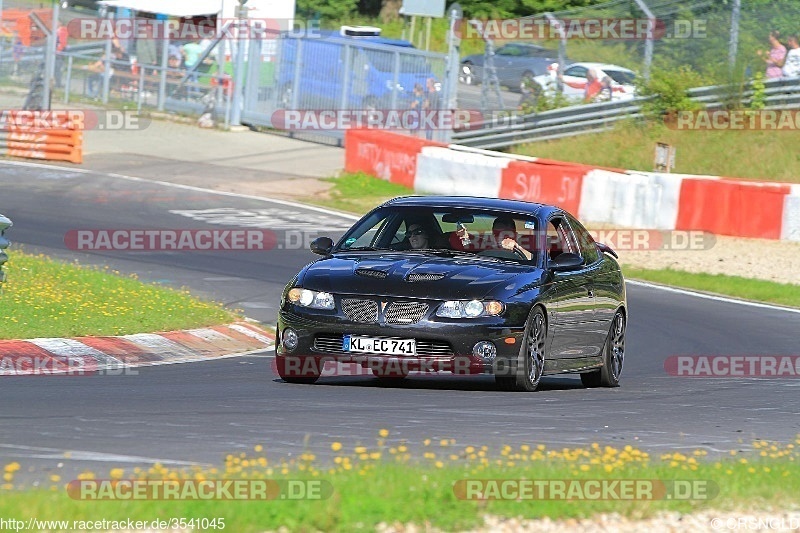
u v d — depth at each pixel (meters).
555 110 95.31
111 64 108.69
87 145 94.00
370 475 17.62
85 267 51.25
